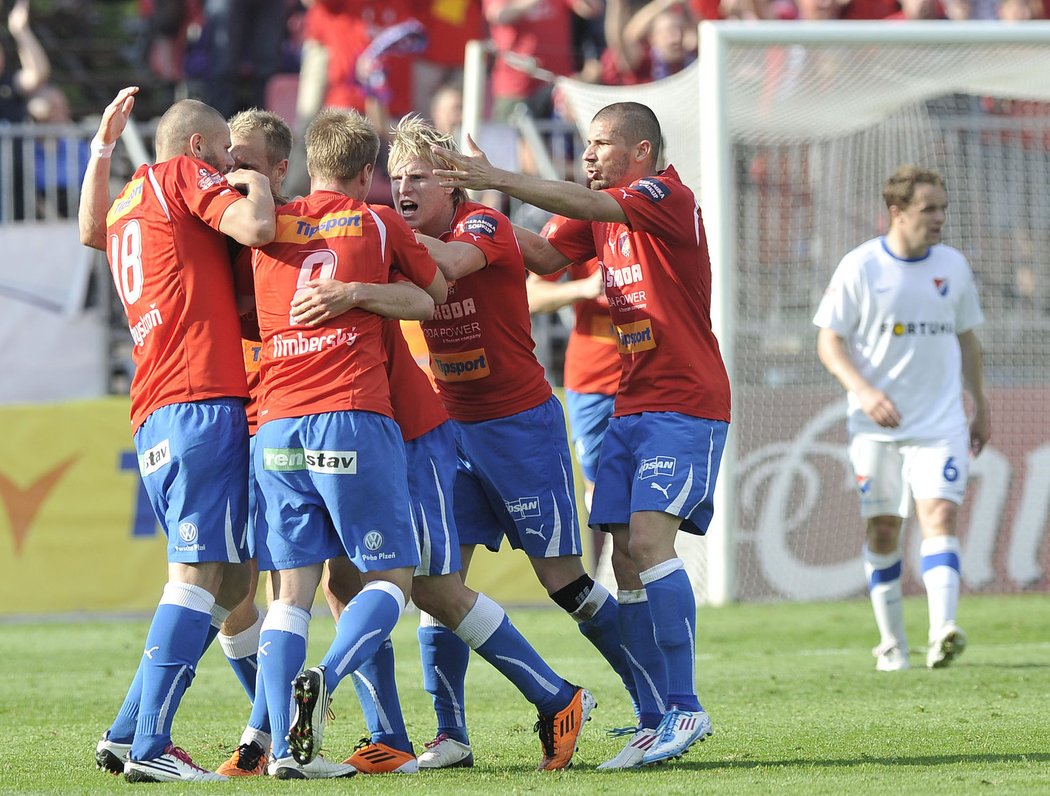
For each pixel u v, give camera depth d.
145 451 15.94
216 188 15.77
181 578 15.69
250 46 46.50
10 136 39.19
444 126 44.25
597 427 24.75
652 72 46.44
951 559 25.45
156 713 15.26
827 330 26.31
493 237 17.34
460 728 16.98
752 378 39.00
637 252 17.17
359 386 15.43
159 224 15.98
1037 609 35.28
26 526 35.81
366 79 44.28
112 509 36.09
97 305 39.22
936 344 25.86
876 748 17.00
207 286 15.93
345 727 20.11
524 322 17.86
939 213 25.73
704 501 17.06
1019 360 39.84
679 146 38.22
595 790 14.09
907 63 37.91
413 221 17.66
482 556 36.78
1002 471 38.94
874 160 40.34
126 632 33.06
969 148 40.62
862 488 25.97
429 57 46.47
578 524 18.14
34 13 52.44
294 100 47.59
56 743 18.58
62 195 39.72
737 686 23.39
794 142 39.84
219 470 15.62
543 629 32.69
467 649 17.14
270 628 15.38
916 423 25.72
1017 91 38.22
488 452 17.84
